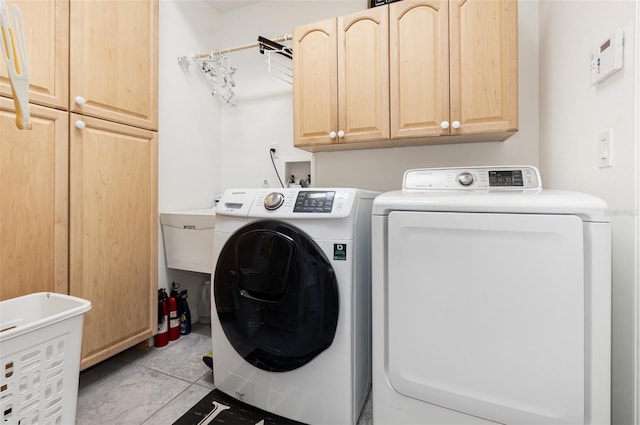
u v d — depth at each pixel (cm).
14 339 93
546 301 81
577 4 119
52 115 129
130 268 164
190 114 225
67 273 136
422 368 96
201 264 189
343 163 212
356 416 120
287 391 123
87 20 143
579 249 78
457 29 150
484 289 87
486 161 179
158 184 194
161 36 203
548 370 82
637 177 81
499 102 144
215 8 246
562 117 135
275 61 232
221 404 134
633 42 82
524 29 171
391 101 162
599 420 78
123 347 160
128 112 163
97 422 123
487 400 88
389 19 162
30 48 122
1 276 116
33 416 98
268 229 121
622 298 89
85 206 142
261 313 122
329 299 113
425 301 95
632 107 83
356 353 119
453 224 90
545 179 159
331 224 115
